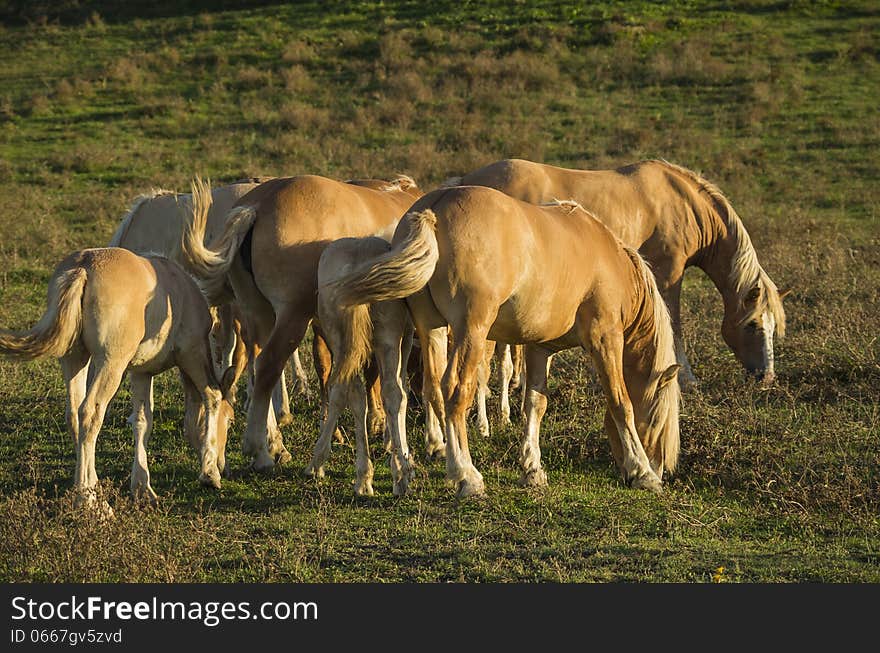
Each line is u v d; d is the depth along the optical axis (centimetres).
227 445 1222
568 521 956
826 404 1284
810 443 1167
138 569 823
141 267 966
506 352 1317
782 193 2728
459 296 938
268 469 1122
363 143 3225
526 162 1397
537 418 1093
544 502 1002
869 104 3406
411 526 938
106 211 2566
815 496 1024
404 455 1042
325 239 1082
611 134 3238
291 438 1253
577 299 1034
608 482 1102
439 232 934
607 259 1057
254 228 1085
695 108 3466
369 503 1014
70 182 2869
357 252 989
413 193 1347
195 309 1028
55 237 2297
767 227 2336
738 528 956
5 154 3156
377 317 1022
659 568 834
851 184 2792
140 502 977
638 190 1427
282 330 1090
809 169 2919
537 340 1035
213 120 3469
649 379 1120
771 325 1446
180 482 1084
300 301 1088
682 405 1264
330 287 930
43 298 1905
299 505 1009
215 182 2850
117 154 3098
